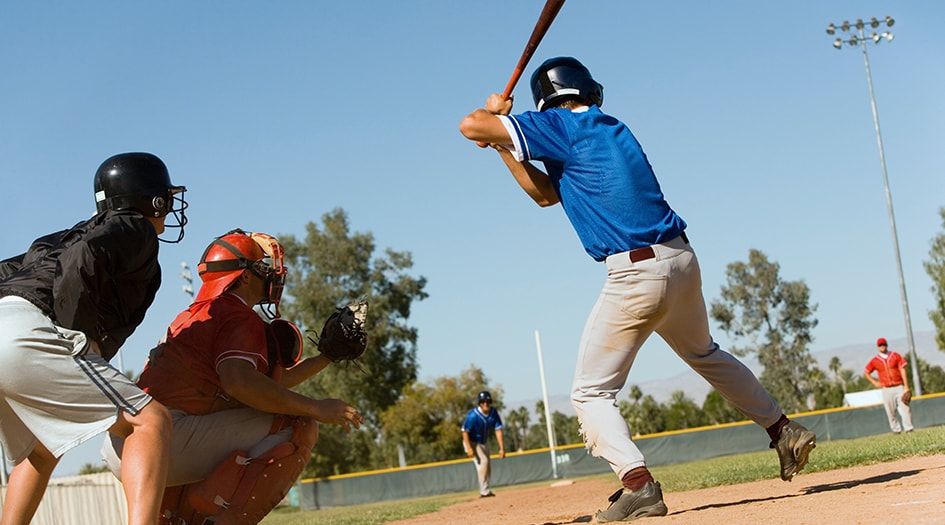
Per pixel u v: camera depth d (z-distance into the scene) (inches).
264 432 148.2
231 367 142.6
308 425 151.9
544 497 432.5
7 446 129.3
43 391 120.2
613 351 171.3
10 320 120.5
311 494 1087.6
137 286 131.3
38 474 139.6
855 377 3289.9
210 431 144.9
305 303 1787.6
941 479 171.6
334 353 169.8
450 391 2018.9
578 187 169.8
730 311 2701.8
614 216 166.2
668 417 2743.6
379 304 1801.2
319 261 1817.2
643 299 165.3
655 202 166.9
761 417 187.6
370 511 532.1
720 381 185.3
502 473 1040.8
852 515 131.4
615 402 173.9
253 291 159.9
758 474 269.4
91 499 565.9
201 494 141.9
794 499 171.5
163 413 124.6
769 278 2674.7
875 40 1392.7
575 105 177.9
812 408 2746.1
